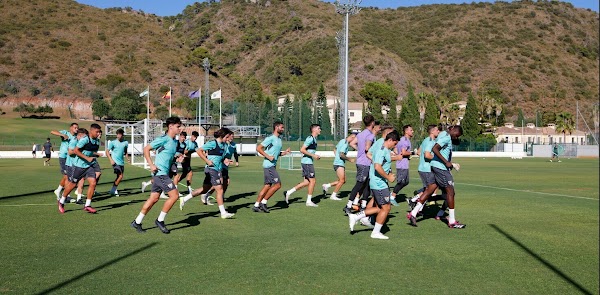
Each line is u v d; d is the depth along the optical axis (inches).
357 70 5027.1
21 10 4803.2
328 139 2994.6
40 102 3595.0
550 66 5211.6
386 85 4264.3
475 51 5684.1
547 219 411.8
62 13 4963.1
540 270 252.7
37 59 4097.0
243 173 949.8
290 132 3036.4
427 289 221.5
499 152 2282.2
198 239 320.8
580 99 4475.9
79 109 3597.4
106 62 4306.1
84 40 4569.4
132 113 3499.0
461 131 384.2
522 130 3262.8
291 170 1085.8
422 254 283.4
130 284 225.1
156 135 1619.1
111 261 264.7
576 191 651.5
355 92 4606.3
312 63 5364.2
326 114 3139.8
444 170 368.8
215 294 212.1
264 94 4426.7
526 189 677.9
